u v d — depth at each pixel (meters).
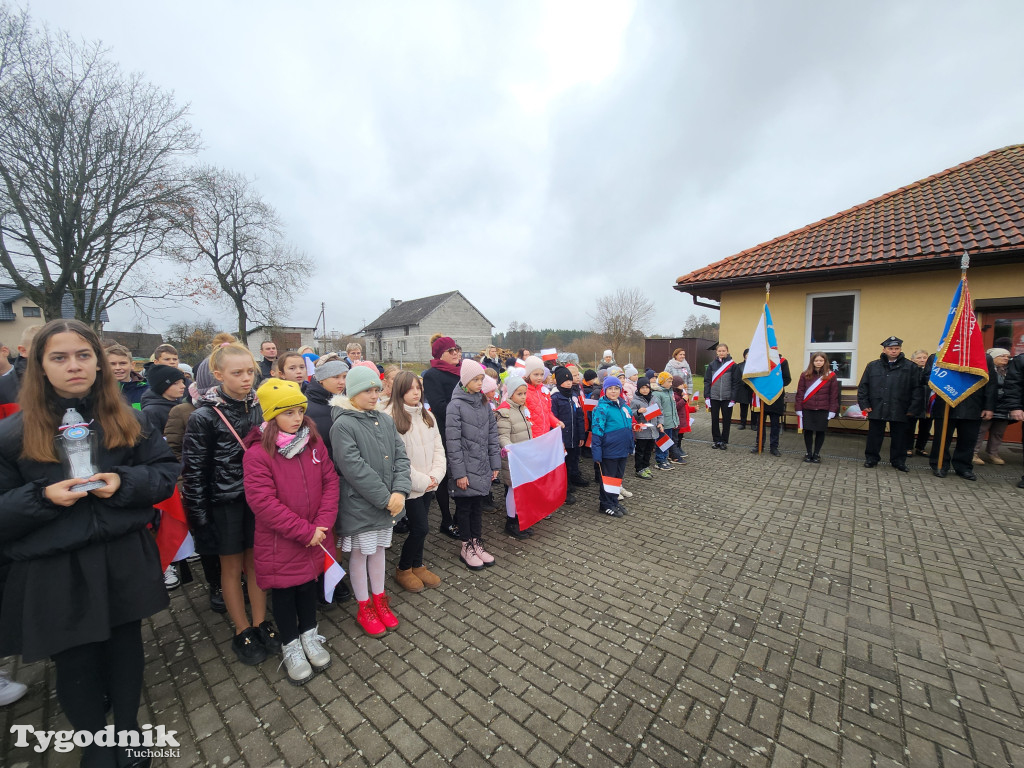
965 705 2.16
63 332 1.61
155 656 2.58
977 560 3.60
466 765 1.86
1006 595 3.11
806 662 2.47
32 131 11.78
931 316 7.50
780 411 7.21
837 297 8.38
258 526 2.34
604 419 4.62
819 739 1.97
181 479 2.70
